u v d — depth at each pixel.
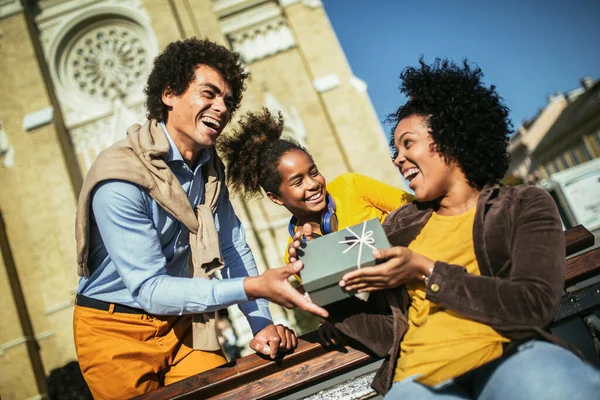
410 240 2.12
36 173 21.80
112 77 23.89
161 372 2.70
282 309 18.61
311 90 24.47
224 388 2.24
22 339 19.84
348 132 23.72
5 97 22.61
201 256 2.69
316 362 2.25
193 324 2.73
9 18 23.44
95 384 2.57
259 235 21.42
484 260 1.88
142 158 2.64
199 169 3.00
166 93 2.90
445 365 1.71
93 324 2.65
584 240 2.28
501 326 1.70
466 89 2.03
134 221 2.49
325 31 24.94
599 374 1.60
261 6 25.41
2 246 20.89
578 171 15.80
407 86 2.12
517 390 1.59
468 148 2.01
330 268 1.83
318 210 3.26
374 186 3.44
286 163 3.24
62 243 21.22
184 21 24.50
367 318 2.13
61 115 23.27
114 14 24.38
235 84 3.21
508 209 1.91
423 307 1.95
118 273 2.65
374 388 2.09
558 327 2.22
